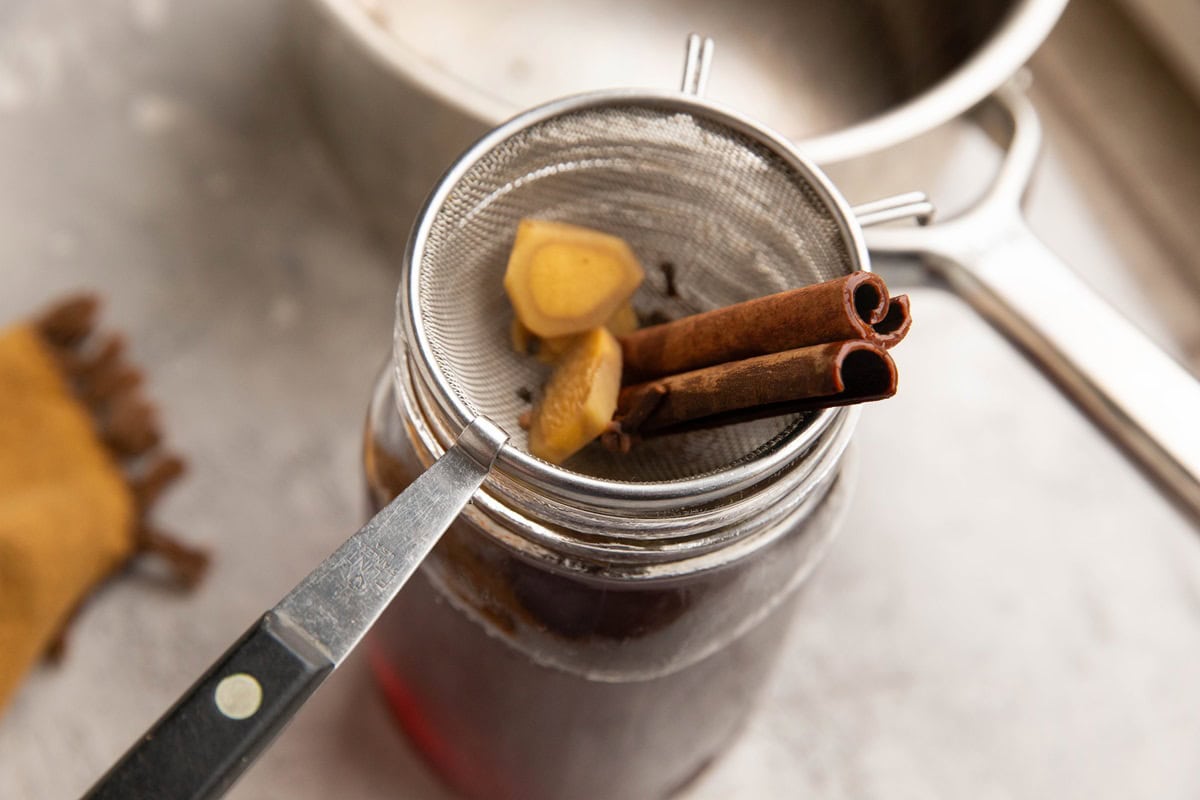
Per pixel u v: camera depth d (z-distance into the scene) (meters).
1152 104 0.62
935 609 0.51
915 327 0.57
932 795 0.48
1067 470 0.54
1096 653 0.51
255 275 0.54
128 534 0.49
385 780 0.47
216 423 0.52
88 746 0.46
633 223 0.40
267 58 0.60
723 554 0.35
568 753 0.41
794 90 0.55
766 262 0.39
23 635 0.46
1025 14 0.46
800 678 0.50
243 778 0.47
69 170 0.56
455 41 0.55
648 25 0.56
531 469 0.32
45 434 0.49
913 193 0.39
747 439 0.36
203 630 0.48
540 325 0.37
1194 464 0.41
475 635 0.38
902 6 0.54
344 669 0.49
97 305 0.51
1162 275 0.59
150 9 0.60
